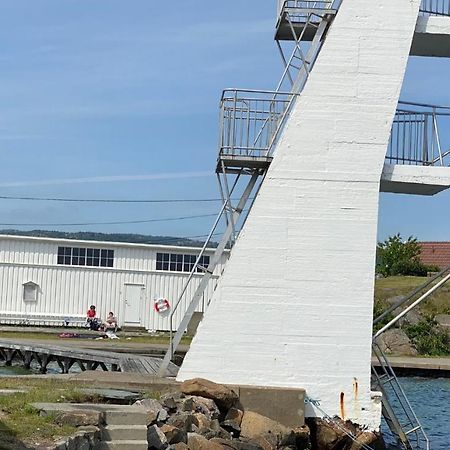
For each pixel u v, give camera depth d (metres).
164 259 51.62
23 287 50.22
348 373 17.77
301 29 19.38
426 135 18.88
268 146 18.50
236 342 17.81
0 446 10.76
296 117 18.00
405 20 18.11
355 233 17.89
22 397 14.51
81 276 50.81
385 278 61.25
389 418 19.97
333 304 17.84
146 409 14.49
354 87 18.03
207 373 17.80
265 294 17.84
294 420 17.41
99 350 32.81
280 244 17.88
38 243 50.56
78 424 12.88
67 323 49.97
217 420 16.34
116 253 51.28
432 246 79.44
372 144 18.00
